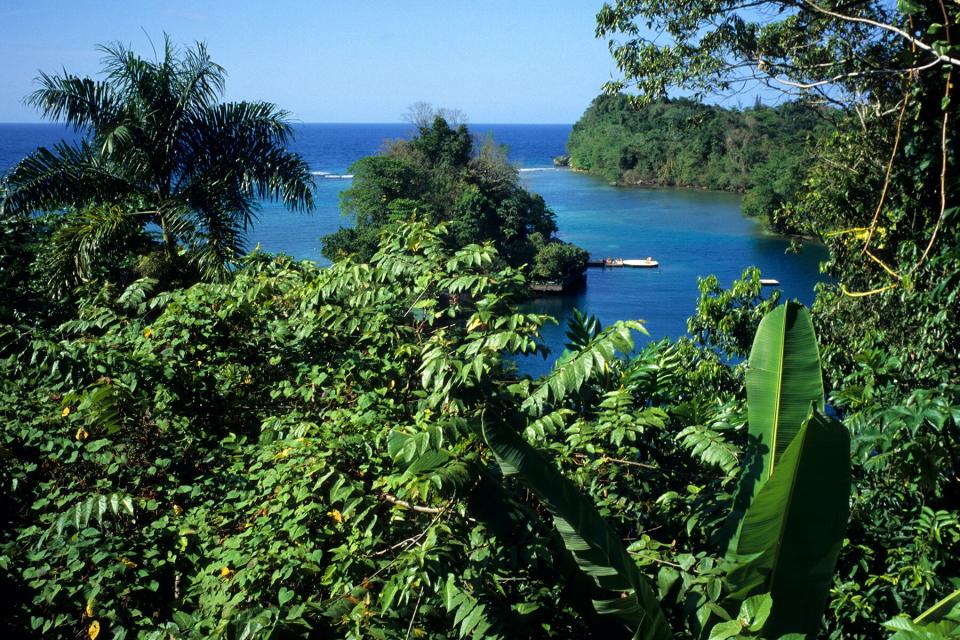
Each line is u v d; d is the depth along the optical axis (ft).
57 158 35.68
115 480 15.29
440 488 10.19
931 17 28.22
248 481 14.57
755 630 8.39
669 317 138.72
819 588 9.50
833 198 38.60
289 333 18.84
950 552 14.30
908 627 7.11
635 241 215.51
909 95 30.19
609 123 408.87
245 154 38.45
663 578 10.69
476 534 10.96
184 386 17.04
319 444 13.25
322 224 235.81
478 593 10.32
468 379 13.66
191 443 16.01
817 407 10.82
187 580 13.46
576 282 170.09
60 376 16.57
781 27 39.24
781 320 11.10
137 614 11.85
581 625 11.75
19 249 33.09
